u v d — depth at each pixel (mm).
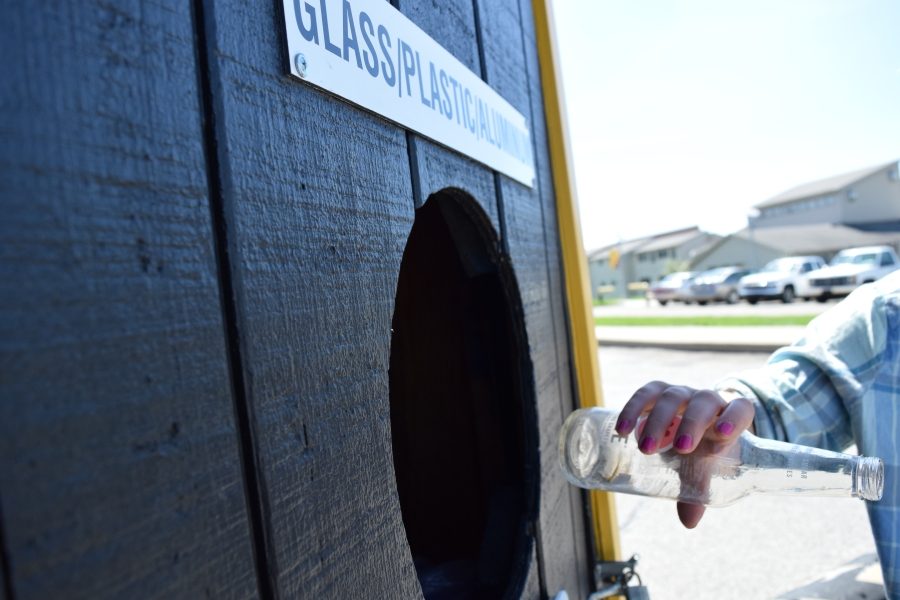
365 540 669
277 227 575
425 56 919
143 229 442
